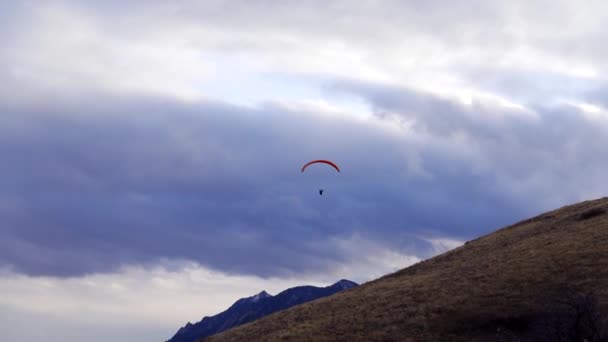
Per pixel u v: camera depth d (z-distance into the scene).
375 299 55.62
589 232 60.75
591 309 41.38
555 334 41.31
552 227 69.75
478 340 43.81
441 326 46.34
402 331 46.62
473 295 50.34
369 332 47.47
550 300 46.53
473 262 62.25
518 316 45.47
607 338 39.44
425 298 52.50
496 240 71.88
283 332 51.44
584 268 50.28
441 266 66.44
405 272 69.19
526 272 52.50
